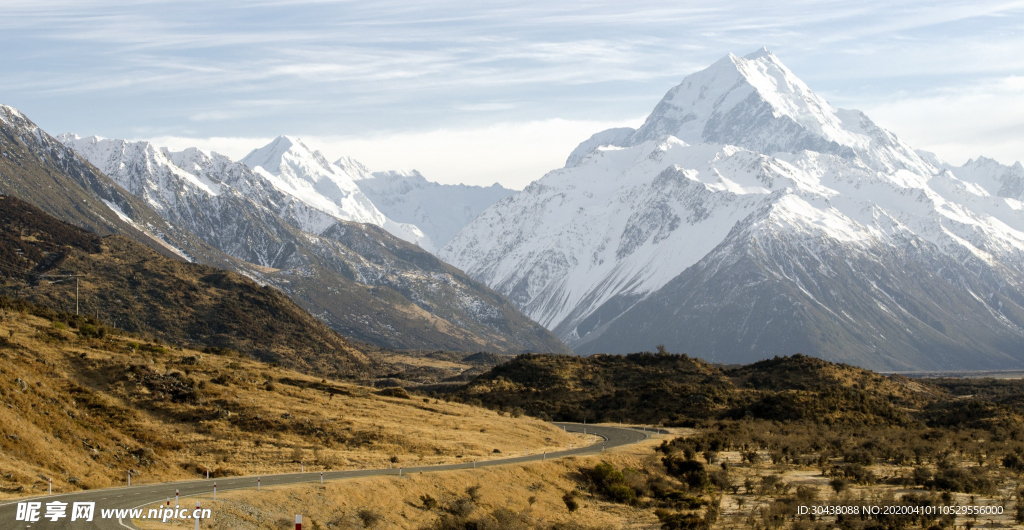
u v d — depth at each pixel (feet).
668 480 335.26
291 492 220.23
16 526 170.30
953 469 365.20
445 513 242.58
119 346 377.50
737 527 282.15
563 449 359.46
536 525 253.85
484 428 377.50
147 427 290.97
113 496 202.59
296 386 402.93
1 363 285.84
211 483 230.07
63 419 260.83
